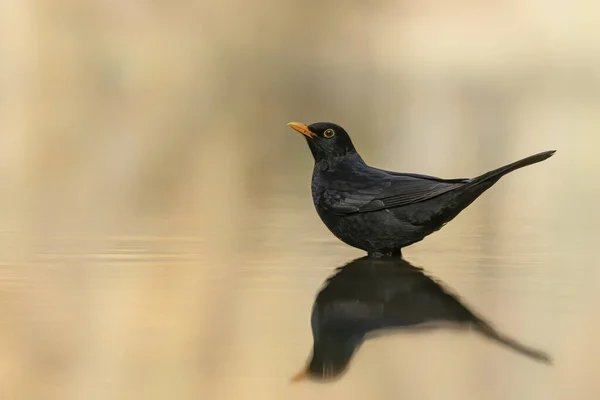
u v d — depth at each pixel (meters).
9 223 11.46
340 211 9.62
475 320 6.77
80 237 10.45
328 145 10.10
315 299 7.45
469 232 11.22
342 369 5.64
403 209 9.37
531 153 20.19
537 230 11.32
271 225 11.60
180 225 11.50
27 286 7.86
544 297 7.54
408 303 7.35
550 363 5.72
